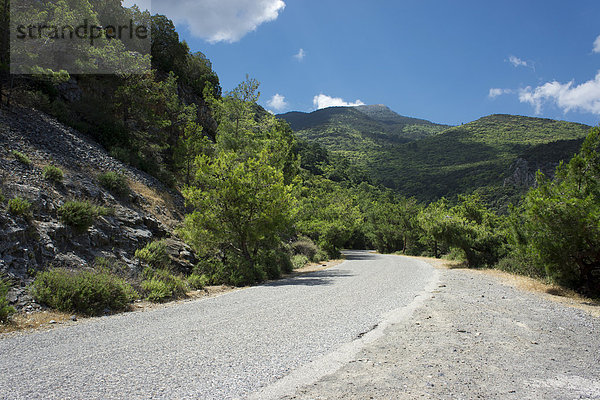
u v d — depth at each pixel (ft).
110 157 58.90
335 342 15.88
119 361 13.25
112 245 35.88
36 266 25.86
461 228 60.03
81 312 23.09
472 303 26.68
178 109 86.02
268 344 15.55
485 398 10.30
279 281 45.27
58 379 11.34
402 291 32.42
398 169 488.85
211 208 45.57
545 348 15.84
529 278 43.52
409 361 13.48
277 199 46.96
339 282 40.37
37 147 44.68
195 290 35.45
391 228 153.69
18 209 27.81
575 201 31.94
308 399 9.94
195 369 12.36
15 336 17.33
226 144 76.84
